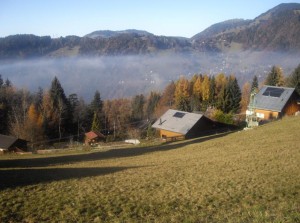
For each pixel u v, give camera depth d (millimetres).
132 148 53844
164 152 43500
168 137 61156
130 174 26266
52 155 51938
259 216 13516
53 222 15078
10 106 104562
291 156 27156
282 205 15273
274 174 21859
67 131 101812
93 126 95312
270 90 65688
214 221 14070
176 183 21984
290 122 47062
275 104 61969
